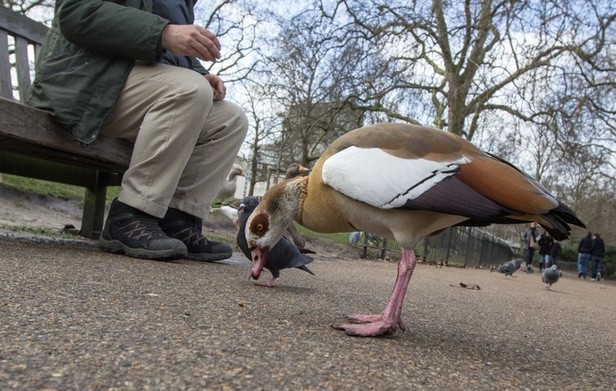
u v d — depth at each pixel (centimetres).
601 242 956
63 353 52
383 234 85
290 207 96
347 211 82
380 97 611
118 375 48
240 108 154
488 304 165
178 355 55
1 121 109
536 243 845
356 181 77
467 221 81
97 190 180
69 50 125
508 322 123
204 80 131
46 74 122
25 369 47
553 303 226
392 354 69
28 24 153
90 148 128
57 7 122
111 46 122
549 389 64
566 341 106
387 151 77
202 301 87
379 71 560
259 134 916
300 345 66
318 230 93
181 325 68
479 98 625
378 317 88
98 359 51
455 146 76
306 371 56
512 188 70
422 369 64
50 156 146
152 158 129
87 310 69
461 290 219
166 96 127
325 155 85
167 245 130
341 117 727
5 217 202
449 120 630
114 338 59
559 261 1465
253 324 75
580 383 69
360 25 562
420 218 78
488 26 539
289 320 82
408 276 80
